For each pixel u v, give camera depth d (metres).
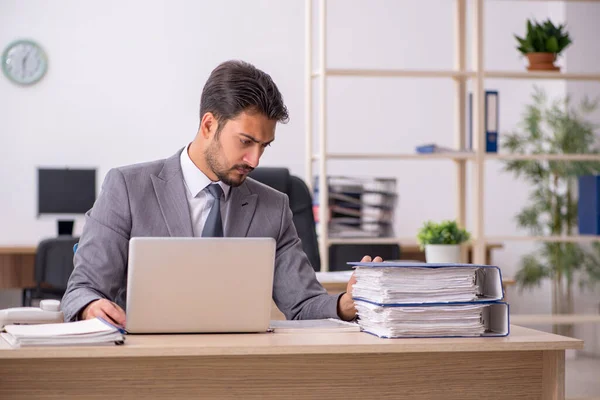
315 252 3.45
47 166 6.09
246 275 1.82
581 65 6.48
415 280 1.79
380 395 1.77
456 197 4.81
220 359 1.70
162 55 6.23
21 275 5.27
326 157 4.46
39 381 1.64
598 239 4.81
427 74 4.55
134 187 2.21
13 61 6.02
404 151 6.61
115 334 1.61
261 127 2.06
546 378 1.84
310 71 4.62
